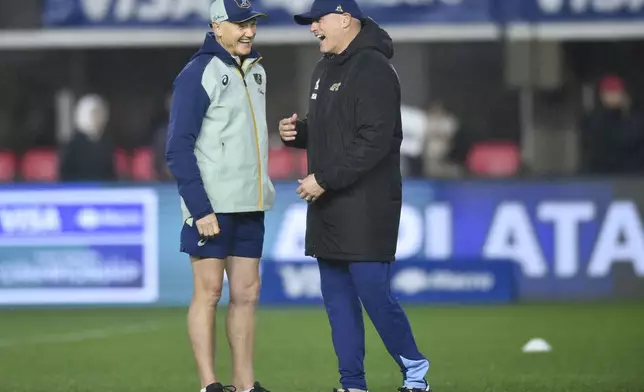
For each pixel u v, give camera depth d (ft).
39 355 127.65
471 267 172.14
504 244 172.24
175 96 81.51
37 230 173.27
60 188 172.96
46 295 172.96
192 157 80.84
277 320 155.74
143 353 128.47
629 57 193.98
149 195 172.24
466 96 200.95
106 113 202.18
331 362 119.44
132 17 179.52
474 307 168.25
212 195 82.17
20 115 203.51
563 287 171.63
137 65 206.28
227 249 83.56
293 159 187.42
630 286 170.91
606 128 188.14
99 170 183.32
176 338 140.56
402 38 177.68
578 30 177.17
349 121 83.82
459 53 201.05
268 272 172.76
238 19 81.56
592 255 171.22
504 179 172.35
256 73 84.28
